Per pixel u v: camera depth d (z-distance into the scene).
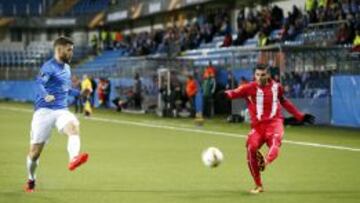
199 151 29.38
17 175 21.66
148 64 65.38
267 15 63.16
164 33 84.50
